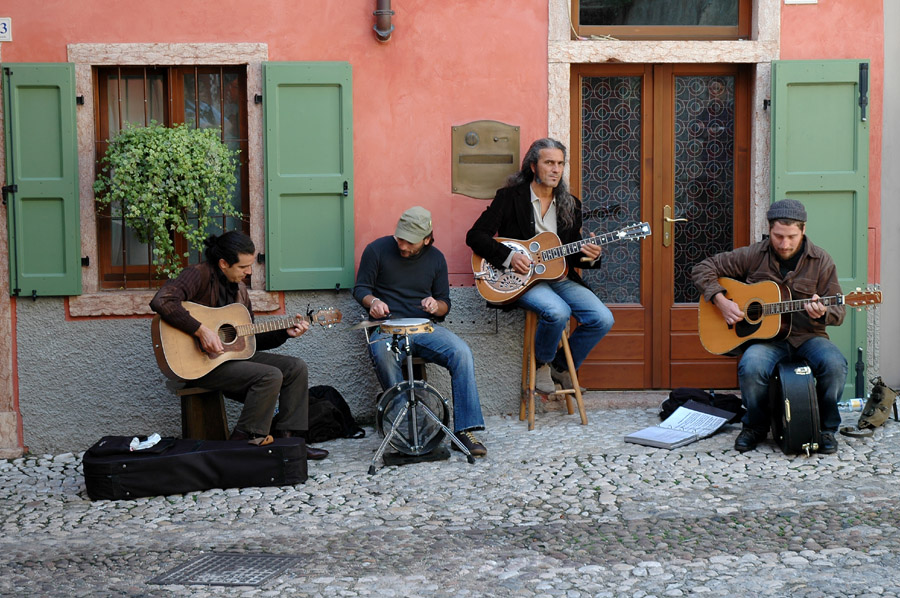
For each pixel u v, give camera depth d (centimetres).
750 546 427
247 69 644
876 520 454
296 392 573
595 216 645
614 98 683
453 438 561
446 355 588
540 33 657
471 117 658
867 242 666
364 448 600
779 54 661
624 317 690
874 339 673
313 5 647
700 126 684
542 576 402
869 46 662
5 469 600
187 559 433
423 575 406
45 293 632
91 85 634
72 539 467
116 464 521
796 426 547
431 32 654
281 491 527
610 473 536
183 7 639
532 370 628
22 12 628
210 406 576
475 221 661
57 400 639
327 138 649
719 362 689
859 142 659
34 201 630
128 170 600
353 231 653
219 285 568
